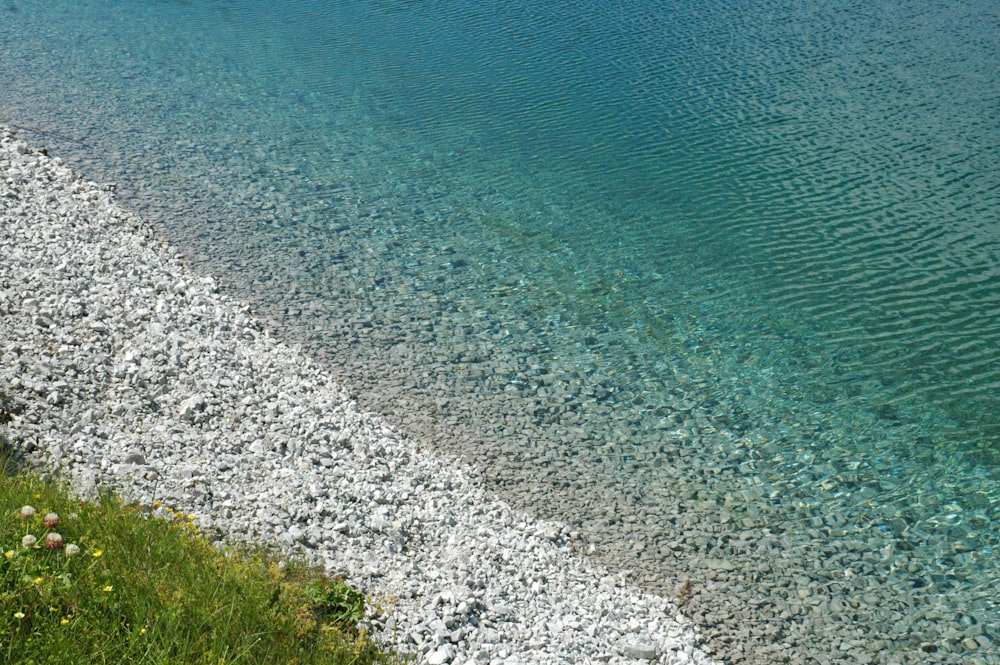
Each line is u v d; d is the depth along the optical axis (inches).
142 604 358.0
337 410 713.0
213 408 650.8
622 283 974.4
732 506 661.3
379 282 960.3
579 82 1605.6
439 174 1243.2
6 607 327.9
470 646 466.0
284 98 1514.5
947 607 573.0
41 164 1122.0
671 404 777.6
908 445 728.3
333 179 1216.8
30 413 577.3
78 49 1715.1
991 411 767.1
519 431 734.5
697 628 550.3
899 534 635.5
